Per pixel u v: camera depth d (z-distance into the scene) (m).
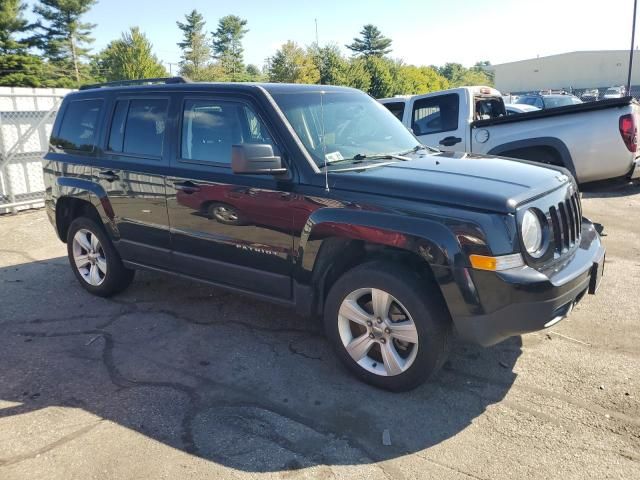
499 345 4.14
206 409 3.37
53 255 6.99
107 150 4.93
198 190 4.15
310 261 3.62
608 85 85.81
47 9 55.38
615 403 3.33
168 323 4.70
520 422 3.18
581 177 8.04
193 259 4.35
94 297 5.38
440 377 3.70
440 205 3.19
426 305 3.24
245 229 3.93
